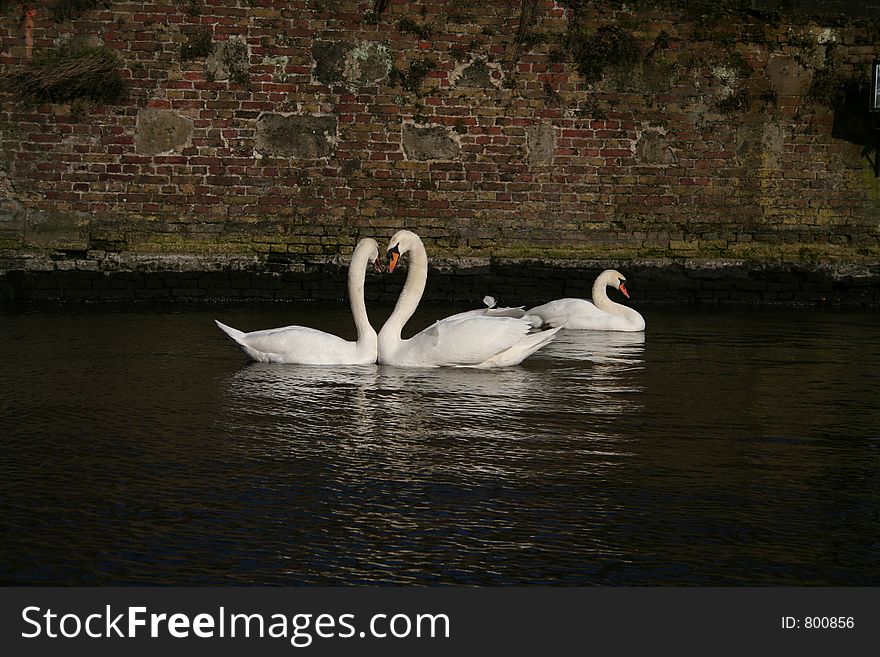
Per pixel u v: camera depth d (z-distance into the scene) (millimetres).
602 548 5230
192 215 14938
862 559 5148
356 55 15055
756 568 5035
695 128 15711
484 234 15461
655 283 15570
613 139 15586
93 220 14758
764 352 10883
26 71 14461
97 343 10727
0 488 5918
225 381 8781
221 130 14914
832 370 9836
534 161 15477
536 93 15391
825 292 15758
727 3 15594
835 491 6121
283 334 9688
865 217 16000
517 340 9492
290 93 14992
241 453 6656
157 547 5148
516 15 15266
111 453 6617
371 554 5117
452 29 15203
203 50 14766
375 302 15031
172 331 11648
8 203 14617
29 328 11742
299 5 14906
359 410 7805
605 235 15680
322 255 15133
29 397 8109
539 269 15352
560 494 5977
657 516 5664
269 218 15086
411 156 15266
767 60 15742
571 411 7906
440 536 5340
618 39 15406
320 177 15141
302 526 5438
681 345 11328
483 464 6504
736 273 15672
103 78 14500
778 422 7695
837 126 15906
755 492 6078
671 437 7223
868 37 15844
